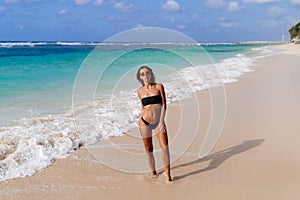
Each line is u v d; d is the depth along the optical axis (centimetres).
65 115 657
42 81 1150
